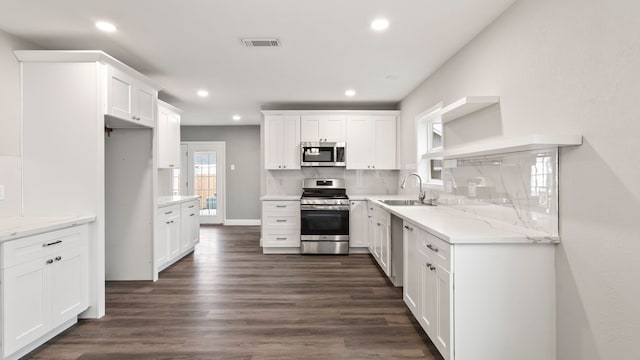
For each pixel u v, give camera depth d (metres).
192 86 4.27
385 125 5.18
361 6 2.26
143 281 3.59
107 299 3.07
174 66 3.50
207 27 2.58
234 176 7.72
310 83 4.14
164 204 3.95
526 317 1.80
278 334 2.39
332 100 5.06
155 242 3.60
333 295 3.18
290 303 2.97
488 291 1.79
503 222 2.27
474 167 2.68
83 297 2.58
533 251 1.80
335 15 2.39
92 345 2.24
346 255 4.82
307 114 5.16
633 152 1.36
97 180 2.65
